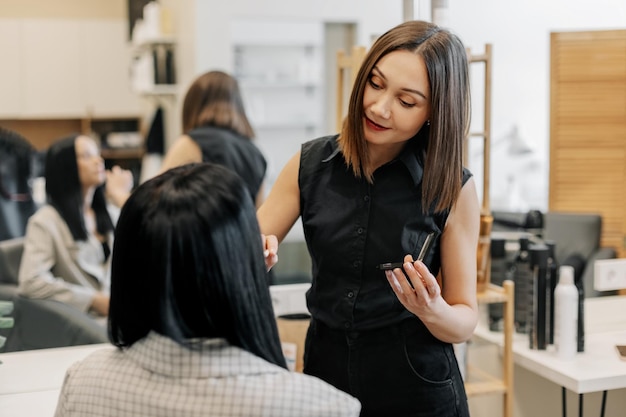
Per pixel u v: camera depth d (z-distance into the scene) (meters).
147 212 0.92
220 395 0.91
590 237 2.61
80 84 6.11
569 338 1.93
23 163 4.04
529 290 2.14
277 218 1.46
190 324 0.92
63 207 2.41
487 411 2.19
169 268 0.90
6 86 5.95
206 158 2.68
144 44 5.57
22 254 2.33
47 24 5.99
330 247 1.41
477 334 2.18
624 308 2.29
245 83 5.11
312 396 0.94
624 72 2.52
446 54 1.31
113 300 0.96
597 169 2.62
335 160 1.42
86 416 0.96
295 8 4.96
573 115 2.61
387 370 1.41
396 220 1.39
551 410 2.22
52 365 1.94
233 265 0.92
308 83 5.23
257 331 0.94
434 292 1.25
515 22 2.81
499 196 3.68
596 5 2.52
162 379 0.93
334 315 1.42
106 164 6.17
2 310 1.99
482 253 2.02
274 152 5.30
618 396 2.26
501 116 3.56
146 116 6.18
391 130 1.32
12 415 1.62
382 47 1.32
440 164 1.34
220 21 4.85
